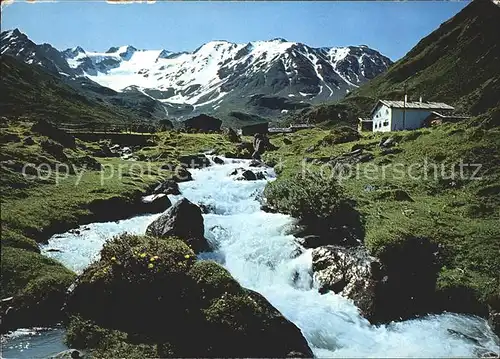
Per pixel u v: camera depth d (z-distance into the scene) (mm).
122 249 17438
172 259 17000
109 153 54062
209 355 14852
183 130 95688
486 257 22078
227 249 24484
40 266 19406
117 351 14703
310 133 85125
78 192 31109
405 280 20547
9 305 16828
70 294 16812
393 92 165000
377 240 22250
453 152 38062
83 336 15414
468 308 19562
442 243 23250
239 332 15328
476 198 30375
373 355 16094
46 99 173875
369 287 19969
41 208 26812
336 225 25844
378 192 31922
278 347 15484
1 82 167125
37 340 15633
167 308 15898
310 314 18703
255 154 59031
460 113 96750
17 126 57969
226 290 16422
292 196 29594
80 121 153500
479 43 169375
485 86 128875
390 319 18812
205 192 36625
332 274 21469
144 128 99062
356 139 58844
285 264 23078
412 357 15969
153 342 15086
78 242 24297
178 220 23562
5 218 23922
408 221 25562
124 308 16094
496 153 36031
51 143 41594
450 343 17000
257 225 27734
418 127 81812
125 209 30703
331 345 16812
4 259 19125
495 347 16781
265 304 16797
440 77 159875
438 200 30906
